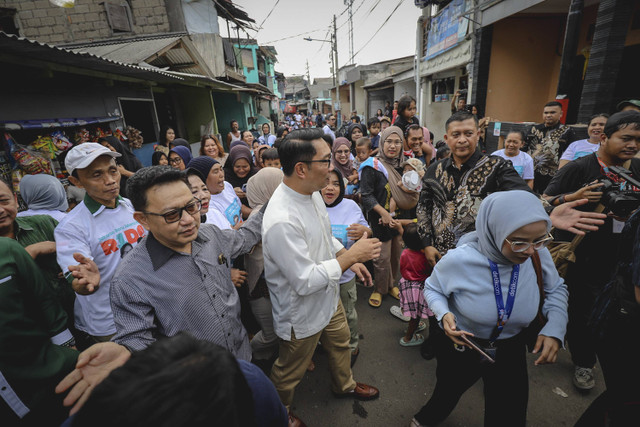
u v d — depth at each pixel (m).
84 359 0.99
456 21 9.00
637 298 1.13
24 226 1.86
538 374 2.29
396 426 2.00
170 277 1.29
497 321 1.35
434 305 1.47
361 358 2.60
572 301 2.05
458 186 2.03
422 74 12.48
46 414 1.36
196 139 10.43
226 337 1.44
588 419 1.38
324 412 2.12
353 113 17.20
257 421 0.77
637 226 1.20
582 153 3.40
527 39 7.71
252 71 20.39
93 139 5.01
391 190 3.23
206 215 2.14
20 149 3.67
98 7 8.90
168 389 0.42
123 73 5.25
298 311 1.64
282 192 1.61
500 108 8.12
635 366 1.20
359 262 1.73
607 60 4.47
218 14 12.38
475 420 1.98
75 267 1.36
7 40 2.63
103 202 1.81
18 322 1.26
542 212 1.13
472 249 1.38
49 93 4.26
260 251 2.00
